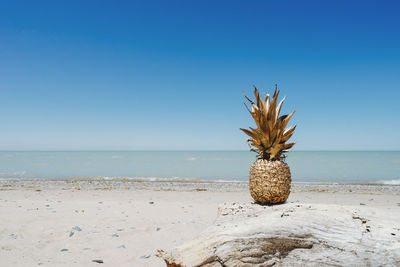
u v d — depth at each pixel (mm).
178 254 2320
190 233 5438
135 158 53375
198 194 12125
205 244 2344
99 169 31766
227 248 2178
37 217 6270
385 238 2236
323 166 36125
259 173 4859
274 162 4953
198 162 43438
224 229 2615
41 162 42969
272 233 2363
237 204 4082
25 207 7410
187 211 7766
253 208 3762
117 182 17078
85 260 3914
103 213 7121
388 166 35375
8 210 6875
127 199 10328
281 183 4766
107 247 4512
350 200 10797
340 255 2014
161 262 3844
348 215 2773
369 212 2922
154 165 38531
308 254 2045
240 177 23531
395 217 2744
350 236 2289
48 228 5426
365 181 19984
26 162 42750
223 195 11898
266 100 5395
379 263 1897
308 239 2252
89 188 13773
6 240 4543
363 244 2152
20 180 17406
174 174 26719
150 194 11961
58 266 3654
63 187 14023
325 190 14055
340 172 28328
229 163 41812
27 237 4809
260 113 5047
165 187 14805
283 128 5121
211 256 2156
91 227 5691
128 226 5895
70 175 24250
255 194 4898
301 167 34719
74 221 6094
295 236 2303
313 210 3035
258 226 2557
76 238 4934
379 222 2574
